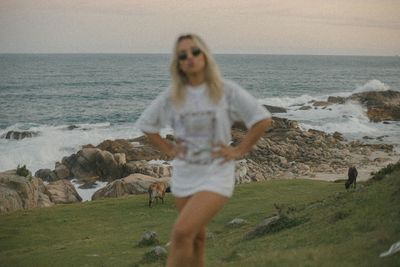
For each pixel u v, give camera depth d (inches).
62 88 7367.1
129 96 6594.5
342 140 3523.6
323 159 2960.1
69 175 2554.1
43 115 4926.2
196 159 237.1
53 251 1070.4
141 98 6417.3
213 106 235.3
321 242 558.9
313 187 1727.4
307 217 811.4
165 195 1753.2
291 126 3558.1
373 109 4517.7
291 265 384.8
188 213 227.9
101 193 2031.3
